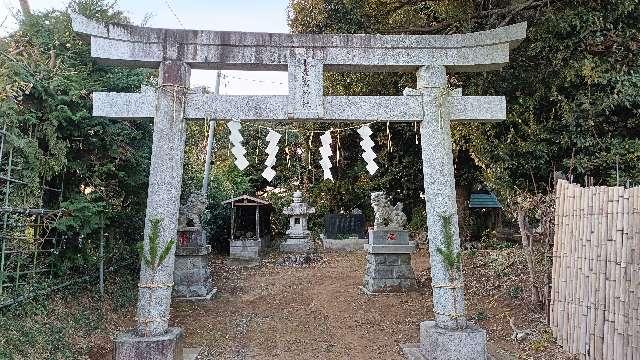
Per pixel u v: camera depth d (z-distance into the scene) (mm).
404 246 10609
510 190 9625
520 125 9422
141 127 8898
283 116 6414
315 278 12586
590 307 5832
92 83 7773
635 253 5090
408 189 15508
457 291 6223
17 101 6363
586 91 8727
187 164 15125
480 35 6633
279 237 22016
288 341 7457
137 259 9688
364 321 8508
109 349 6379
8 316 5762
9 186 6043
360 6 9445
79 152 7656
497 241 14984
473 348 5906
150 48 6250
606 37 8625
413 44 6613
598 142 8609
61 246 7348
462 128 10547
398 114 6594
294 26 10586
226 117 6371
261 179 23469
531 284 7871
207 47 6340
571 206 6441
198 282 10297
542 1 8609
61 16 7988
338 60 6527
